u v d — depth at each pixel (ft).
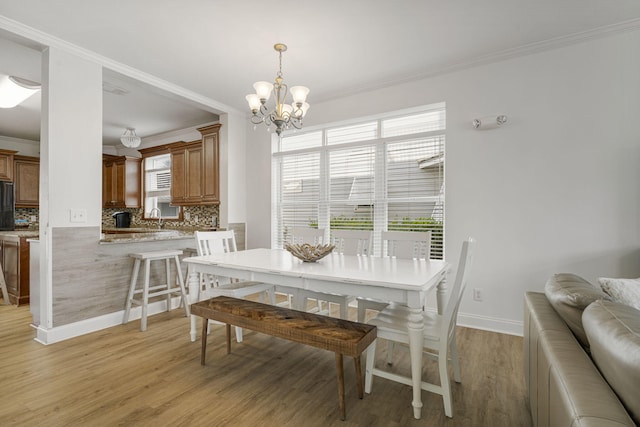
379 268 7.09
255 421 5.55
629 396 2.64
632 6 7.41
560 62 8.90
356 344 5.47
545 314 4.76
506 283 9.58
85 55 9.39
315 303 13.07
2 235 13.26
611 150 8.34
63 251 9.04
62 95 8.97
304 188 13.98
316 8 7.46
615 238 8.30
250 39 8.79
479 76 10.00
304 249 7.84
